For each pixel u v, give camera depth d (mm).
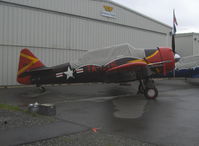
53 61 14531
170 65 9797
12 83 12773
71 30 15406
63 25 14945
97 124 5023
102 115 5973
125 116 5855
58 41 14719
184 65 15180
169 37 24016
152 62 9602
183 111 6480
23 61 10250
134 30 20062
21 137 3889
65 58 15156
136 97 9312
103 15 17281
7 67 12586
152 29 21875
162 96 9617
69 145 3592
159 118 5621
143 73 9102
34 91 11000
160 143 3777
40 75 10281
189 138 4051
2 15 12305
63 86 13562
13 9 12680
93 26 16734
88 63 9984
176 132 4418
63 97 9312
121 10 18703
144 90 8859
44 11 13984
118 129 4625
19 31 12953
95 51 10109
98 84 14891
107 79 9844
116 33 18453
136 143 3752
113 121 5316
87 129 4492
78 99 8812
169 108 6934
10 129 4336
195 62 15203
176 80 19547
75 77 10086
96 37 16953
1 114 5566
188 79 20766
